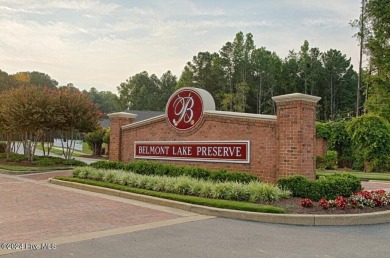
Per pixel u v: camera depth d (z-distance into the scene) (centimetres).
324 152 2823
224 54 6738
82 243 607
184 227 734
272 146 1138
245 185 992
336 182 968
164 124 1495
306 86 6700
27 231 683
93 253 555
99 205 960
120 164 1488
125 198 1088
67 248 578
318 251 586
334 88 6788
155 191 1098
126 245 600
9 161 2347
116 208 922
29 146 2320
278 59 6894
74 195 1133
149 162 1421
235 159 1232
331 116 6512
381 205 906
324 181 970
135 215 841
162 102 8669
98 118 2258
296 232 712
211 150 1309
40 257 531
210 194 991
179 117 1430
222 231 707
